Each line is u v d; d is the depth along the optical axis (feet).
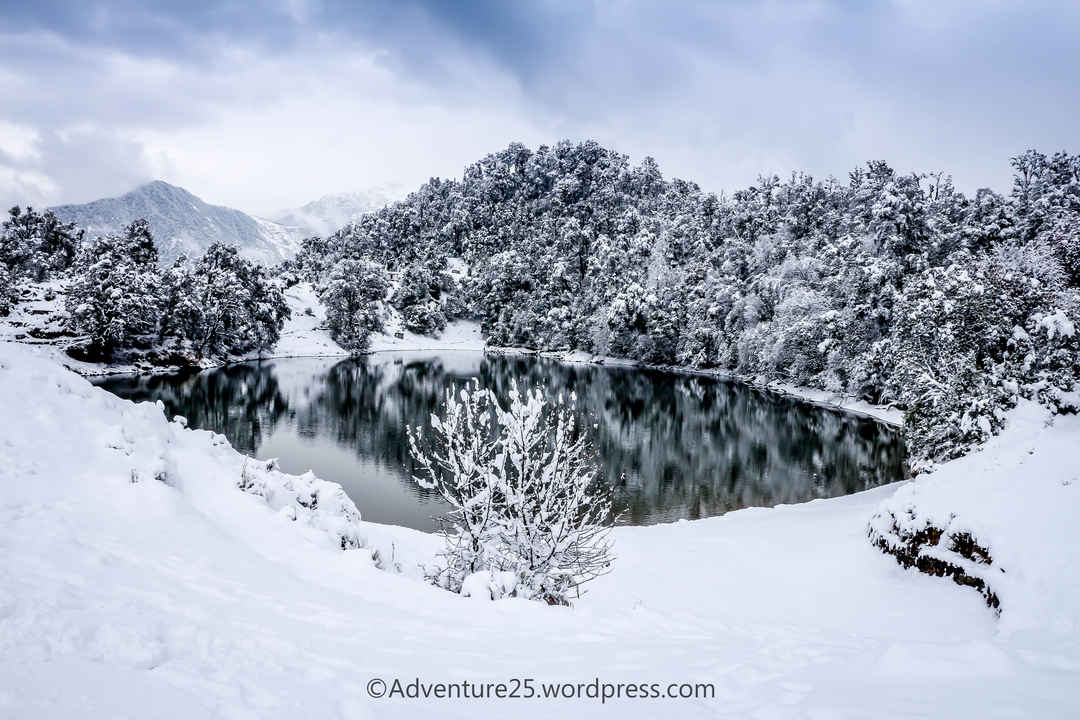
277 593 19.76
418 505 69.36
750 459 92.27
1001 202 159.84
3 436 28.63
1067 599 23.97
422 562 35.58
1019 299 57.36
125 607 15.02
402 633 16.96
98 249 272.10
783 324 165.89
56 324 191.93
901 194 142.92
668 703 12.17
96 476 28.17
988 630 25.94
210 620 15.37
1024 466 35.73
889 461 90.84
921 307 75.92
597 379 203.31
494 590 23.58
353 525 34.35
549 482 28.22
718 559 42.27
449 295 383.65
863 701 11.61
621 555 43.57
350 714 10.73
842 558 39.42
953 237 142.41
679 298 256.93
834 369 144.66
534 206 533.96
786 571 38.58
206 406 136.15
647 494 74.38
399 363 253.85
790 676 14.01
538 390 28.45
